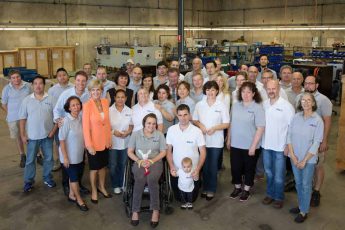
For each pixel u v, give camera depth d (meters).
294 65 10.18
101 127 3.76
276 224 3.61
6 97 5.07
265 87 4.46
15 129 5.11
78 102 3.71
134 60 11.36
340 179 4.76
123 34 18.20
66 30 16.33
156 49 11.65
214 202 4.08
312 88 3.89
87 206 3.97
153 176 3.52
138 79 4.81
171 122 4.23
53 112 4.26
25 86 5.10
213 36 22.02
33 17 15.30
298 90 4.31
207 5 21.61
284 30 19.20
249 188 4.08
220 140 3.96
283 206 3.98
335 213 3.84
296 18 18.59
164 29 19.75
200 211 3.88
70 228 3.56
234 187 4.36
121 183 4.25
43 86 4.18
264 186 4.51
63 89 4.78
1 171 5.05
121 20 18.00
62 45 16.28
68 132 3.71
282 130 3.68
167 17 19.81
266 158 3.87
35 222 3.67
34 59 14.36
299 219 3.64
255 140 3.78
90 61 17.23
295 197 4.20
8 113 5.11
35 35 15.48
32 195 4.27
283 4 18.97
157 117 3.99
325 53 13.75
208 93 3.88
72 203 4.07
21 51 13.95
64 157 3.74
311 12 18.00
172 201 4.10
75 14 16.45
